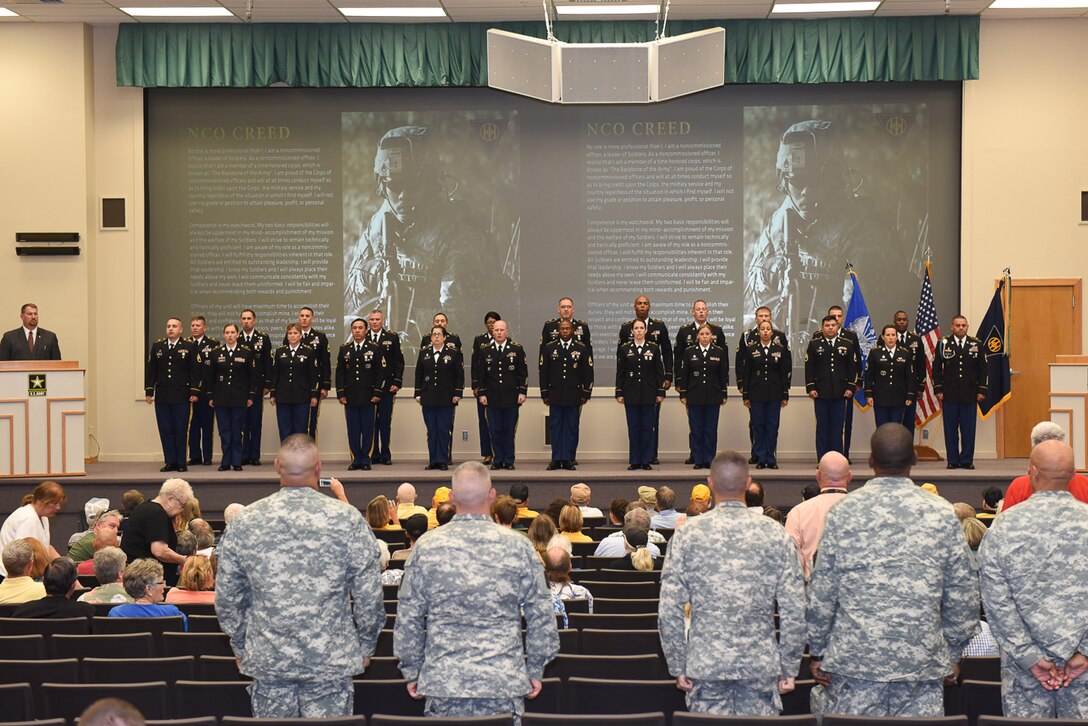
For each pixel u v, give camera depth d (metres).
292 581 4.19
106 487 13.20
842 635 4.16
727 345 14.95
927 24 14.95
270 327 15.86
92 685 4.38
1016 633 4.19
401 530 9.12
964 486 13.19
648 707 4.52
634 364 13.91
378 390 14.09
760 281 15.66
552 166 15.78
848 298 15.53
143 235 15.67
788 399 14.09
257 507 4.30
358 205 15.86
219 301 15.86
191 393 14.10
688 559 4.20
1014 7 14.66
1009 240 15.28
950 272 15.51
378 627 4.34
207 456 14.91
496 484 13.49
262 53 15.27
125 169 15.66
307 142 15.84
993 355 14.34
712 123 15.66
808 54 15.04
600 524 10.86
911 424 14.07
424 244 15.82
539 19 15.17
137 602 6.44
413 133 15.84
